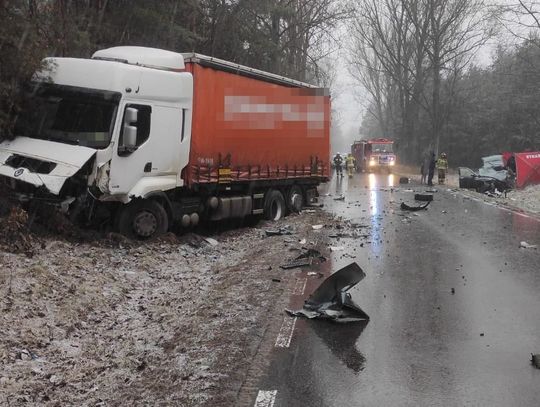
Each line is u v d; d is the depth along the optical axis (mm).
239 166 13781
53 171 9359
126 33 16922
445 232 13688
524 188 28812
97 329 6582
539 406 4551
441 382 5012
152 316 7105
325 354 5680
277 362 5465
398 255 10773
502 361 5512
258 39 25875
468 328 6508
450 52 52625
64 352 5781
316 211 17859
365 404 4586
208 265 10414
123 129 10148
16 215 8609
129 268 9242
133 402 4621
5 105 9938
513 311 7172
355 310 6852
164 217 11477
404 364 5430
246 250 11867
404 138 62312
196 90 11906
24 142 10258
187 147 11742
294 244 11859
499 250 11336
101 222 10805
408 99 60750
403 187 30438
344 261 10172
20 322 6164
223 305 7336
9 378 5008
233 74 13328
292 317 6891
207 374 5137
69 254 8984
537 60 48000
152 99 10766
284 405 4559
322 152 18516
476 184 28719
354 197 23500
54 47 12211
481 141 59531
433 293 8062
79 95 10227
